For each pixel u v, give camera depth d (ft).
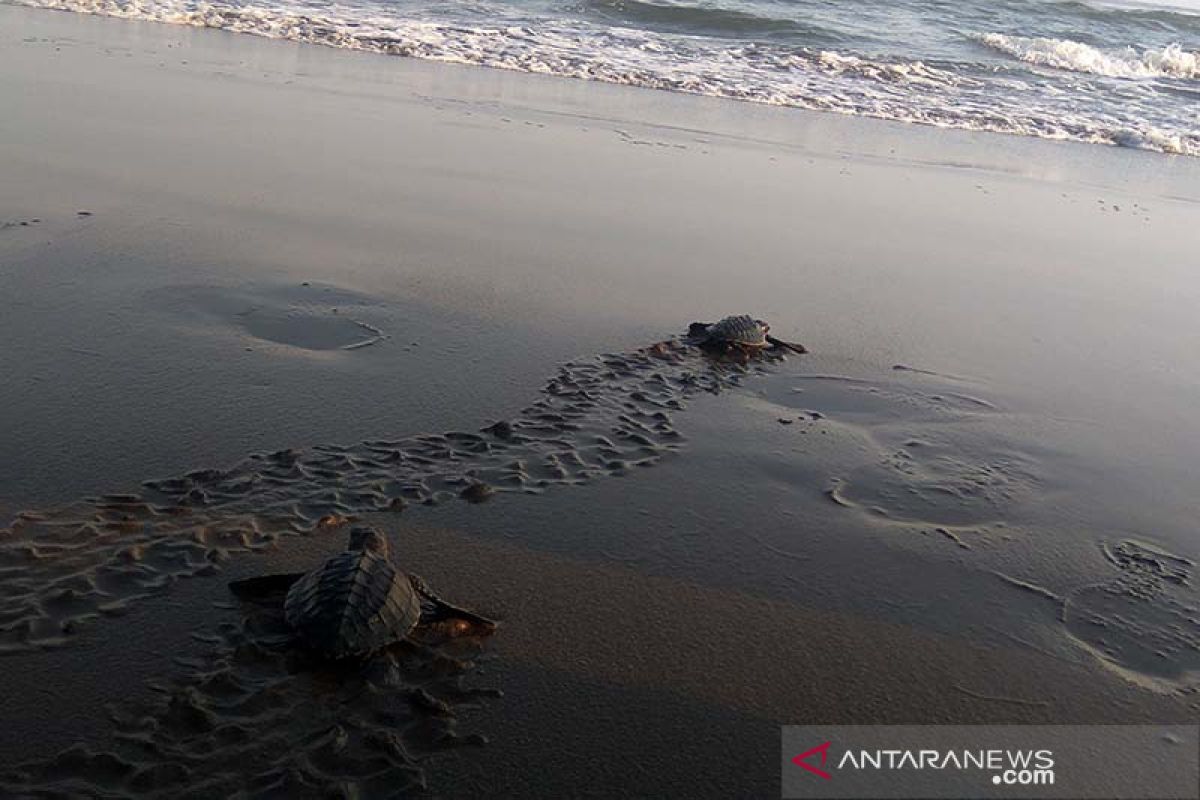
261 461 13.88
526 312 20.17
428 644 10.74
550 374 17.56
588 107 39.88
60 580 11.03
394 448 14.61
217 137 30.14
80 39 41.60
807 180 32.99
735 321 19.47
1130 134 43.91
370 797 8.82
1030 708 10.85
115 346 16.81
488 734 9.70
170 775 8.80
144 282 19.45
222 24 47.19
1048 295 24.62
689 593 12.25
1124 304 24.47
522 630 11.23
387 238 23.48
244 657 10.19
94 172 25.61
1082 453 16.72
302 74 39.96
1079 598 12.84
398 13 53.36
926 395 18.43
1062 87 52.03
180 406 15.14
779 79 48.24
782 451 15.93
